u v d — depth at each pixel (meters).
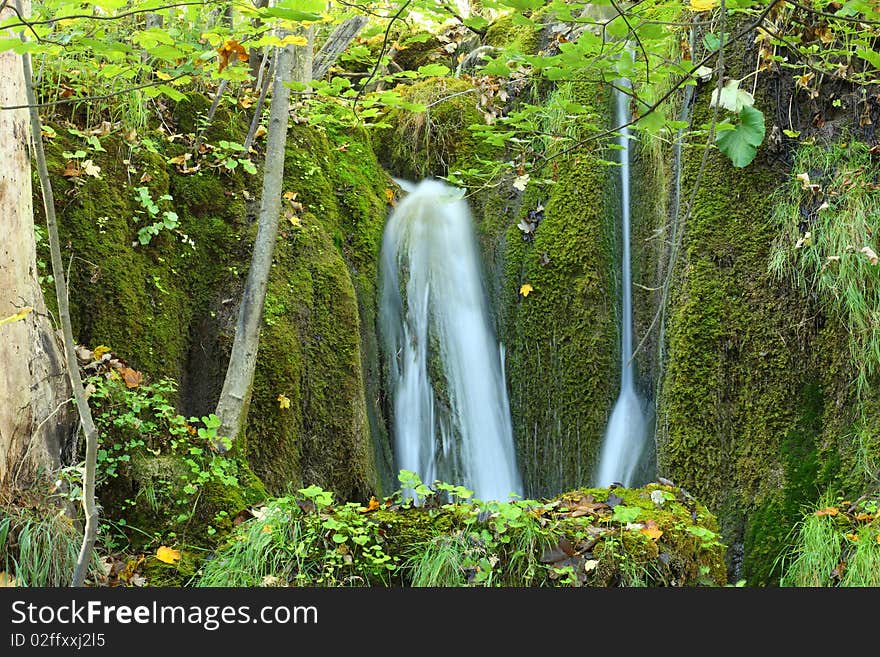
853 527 4.61
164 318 5.08
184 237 5.32
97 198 4.95
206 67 4.02
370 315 6.13
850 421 5.14
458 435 6.29
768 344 5.47
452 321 6.52
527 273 6.61
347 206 6.35
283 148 4.81
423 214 6.72
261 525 3.93
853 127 5.43
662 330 5.93
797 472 5.21
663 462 5.68
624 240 6.55
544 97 7.21
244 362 4.72
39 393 3.96
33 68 5.14
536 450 6.38
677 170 6.04
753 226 5.64
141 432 4.38
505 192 6.95
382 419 6.02
